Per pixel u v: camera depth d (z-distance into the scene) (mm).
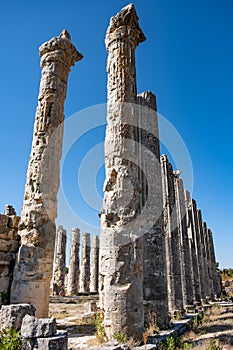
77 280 38969
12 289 11805
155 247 14266
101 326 9977
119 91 12609
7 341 6863
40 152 13836
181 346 10203
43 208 12992
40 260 12289
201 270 35781
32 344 6898
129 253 10453
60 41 15781
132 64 13367
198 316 17578
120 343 8125
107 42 13992
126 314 9617
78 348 8852
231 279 67375
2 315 8039
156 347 9016
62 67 15719
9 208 26484
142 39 14484
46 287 12250
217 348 9289
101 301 10406
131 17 13750
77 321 14844
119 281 10047
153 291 13398
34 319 7219
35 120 14727
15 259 12359
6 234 12570
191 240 33719
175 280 20078
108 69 13461
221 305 28953
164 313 13156
